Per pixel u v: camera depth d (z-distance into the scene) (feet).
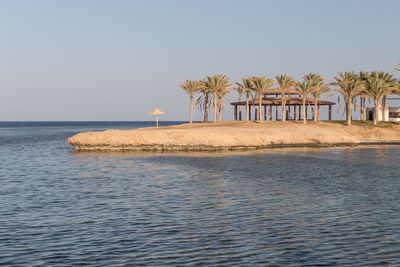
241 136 218.59
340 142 243.19
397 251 49.83
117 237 55.72
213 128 254.88
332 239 54.54
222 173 121.60
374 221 63.72
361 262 46.26
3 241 54.08
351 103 300.61
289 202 78.28
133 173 122.42
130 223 63.05
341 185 99.14
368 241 53.62
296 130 248.93
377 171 126.52
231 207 73.97
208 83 314.55
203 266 45.14
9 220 65.16
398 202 78.33
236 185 99.25
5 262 46.42
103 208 73.77
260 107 298.35
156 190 92.43
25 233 57.72
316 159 164.04
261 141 225.15
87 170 130.93
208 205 75.82
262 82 293.84
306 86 291.99
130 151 206.49
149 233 57.57
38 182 105.81
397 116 349.00
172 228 60.08
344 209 72.13
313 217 66.39
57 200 81.35
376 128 282.56
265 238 55.01
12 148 243.19
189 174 119.65
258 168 133.90
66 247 51.62
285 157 172.55
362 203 77.30
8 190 93.35
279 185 99.19
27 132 556.92
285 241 53.67
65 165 146.41
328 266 45.11
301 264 45.65
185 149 209.97
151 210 71.92
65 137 398.42
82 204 77.41
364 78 314.96
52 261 46.75
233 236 55.98
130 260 47.01
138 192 89.92
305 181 105.70
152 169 132.05
